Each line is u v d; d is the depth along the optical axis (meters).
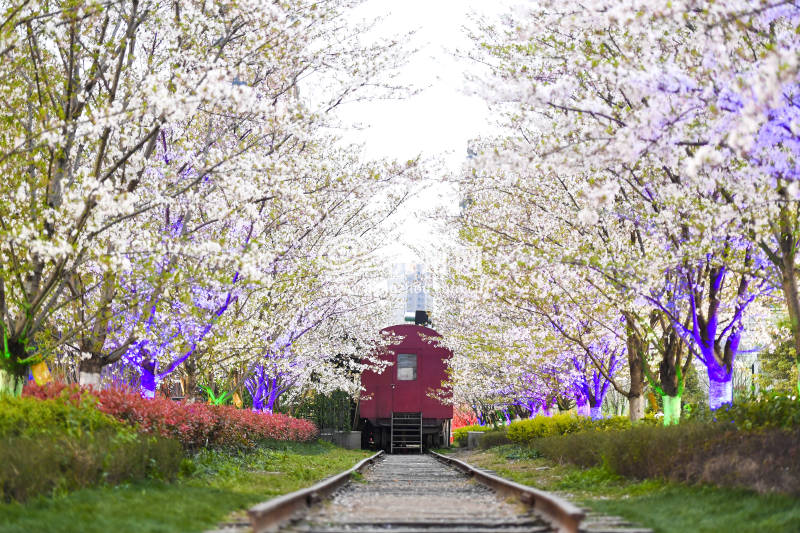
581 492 11.76
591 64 9.60
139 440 10.41
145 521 6.74
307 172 14.22
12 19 10.26
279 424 25.94
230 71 12.55
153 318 14.66
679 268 14.09
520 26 11.73
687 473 10.30
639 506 8.91
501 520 8.22
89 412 10.51
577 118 11.45
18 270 11.68
